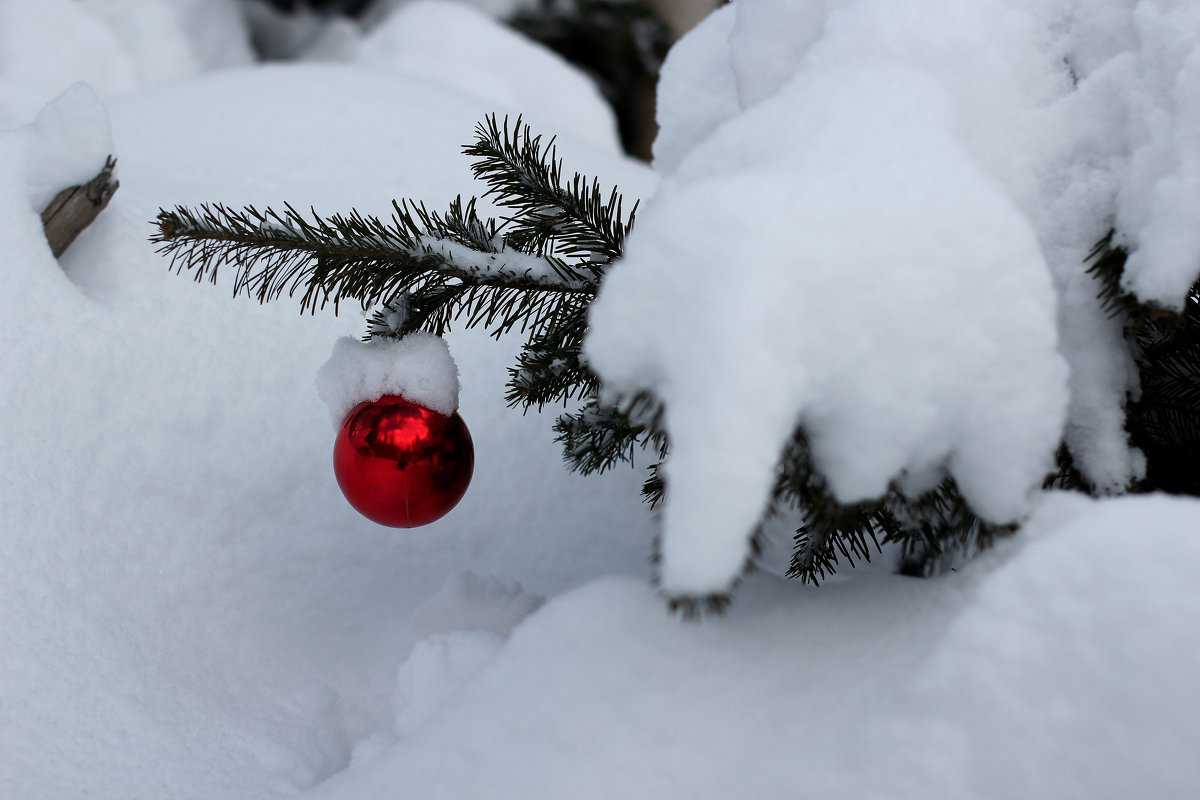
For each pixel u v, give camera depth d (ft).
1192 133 3.78
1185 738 3.53
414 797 3.75
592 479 5.13
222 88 7.37
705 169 3.84
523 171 4.16
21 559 4.46
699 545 3.56
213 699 4.39
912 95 3.81
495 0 15.23
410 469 4.13
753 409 3.56
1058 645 3.60
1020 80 3.92
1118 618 3.59
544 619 3.85
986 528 3.76
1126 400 3.91
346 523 4.83
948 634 3.67
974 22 3.91
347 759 4.33
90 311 4.88
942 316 3.64
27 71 9.85
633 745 3.72
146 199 5.46
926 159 3.72
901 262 3.64
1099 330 3.87
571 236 4.17
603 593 3.85
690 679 3.76
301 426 4.94
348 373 4.17
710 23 4.39
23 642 4.34
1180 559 3.59
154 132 6.50
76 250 5.00
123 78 10.46
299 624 4.61
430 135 6.80
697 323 3.60
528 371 4.23
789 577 4.16
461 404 5.20
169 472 4.75
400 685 4.29
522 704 3.78
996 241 3.67
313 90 7.34
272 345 5.05
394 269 4.10
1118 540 3.62
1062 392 3.69
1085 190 3.87
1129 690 3.56
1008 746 3.59
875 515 4.00
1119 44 3.91
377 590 4.73
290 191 5.82
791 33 4.06
